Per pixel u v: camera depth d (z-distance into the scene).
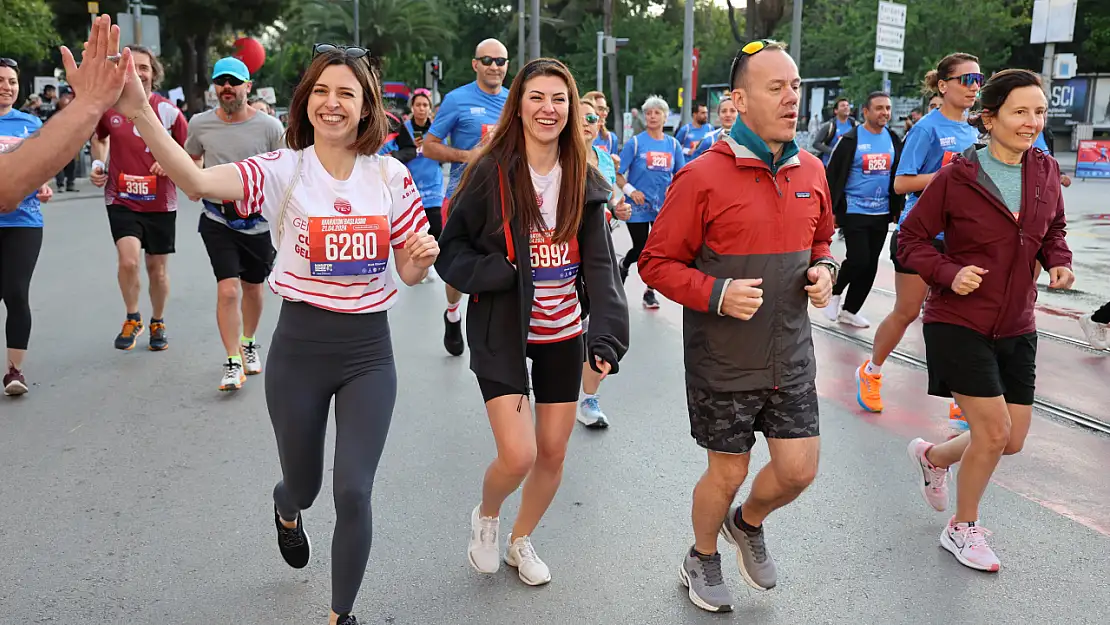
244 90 6.10
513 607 3.33
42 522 4.00
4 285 5.79
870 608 3.33
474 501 4.25
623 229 15.17
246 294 6.28
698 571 3.35
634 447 4.98
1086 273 9.93
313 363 3.02
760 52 2.97
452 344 6.85
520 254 3.18
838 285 7.96
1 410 5.56
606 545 3.82
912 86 34.50
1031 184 3.57
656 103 8.46
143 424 5.32
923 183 5.90
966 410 3.62
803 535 3.91
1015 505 4.20
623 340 3.22
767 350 3.08
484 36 66.19
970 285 3.44
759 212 3.02
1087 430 5.20
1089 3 36.62
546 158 3.28
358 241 3.01
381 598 3.38
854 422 5.41
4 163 1.85
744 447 3.15
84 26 43.69
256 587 3.46
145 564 3.63
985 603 3.35
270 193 2.98
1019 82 3.52
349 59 2.98
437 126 6.66
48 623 3.19
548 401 3.38
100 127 6.64
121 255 6.78
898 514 4.12
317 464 3.13
